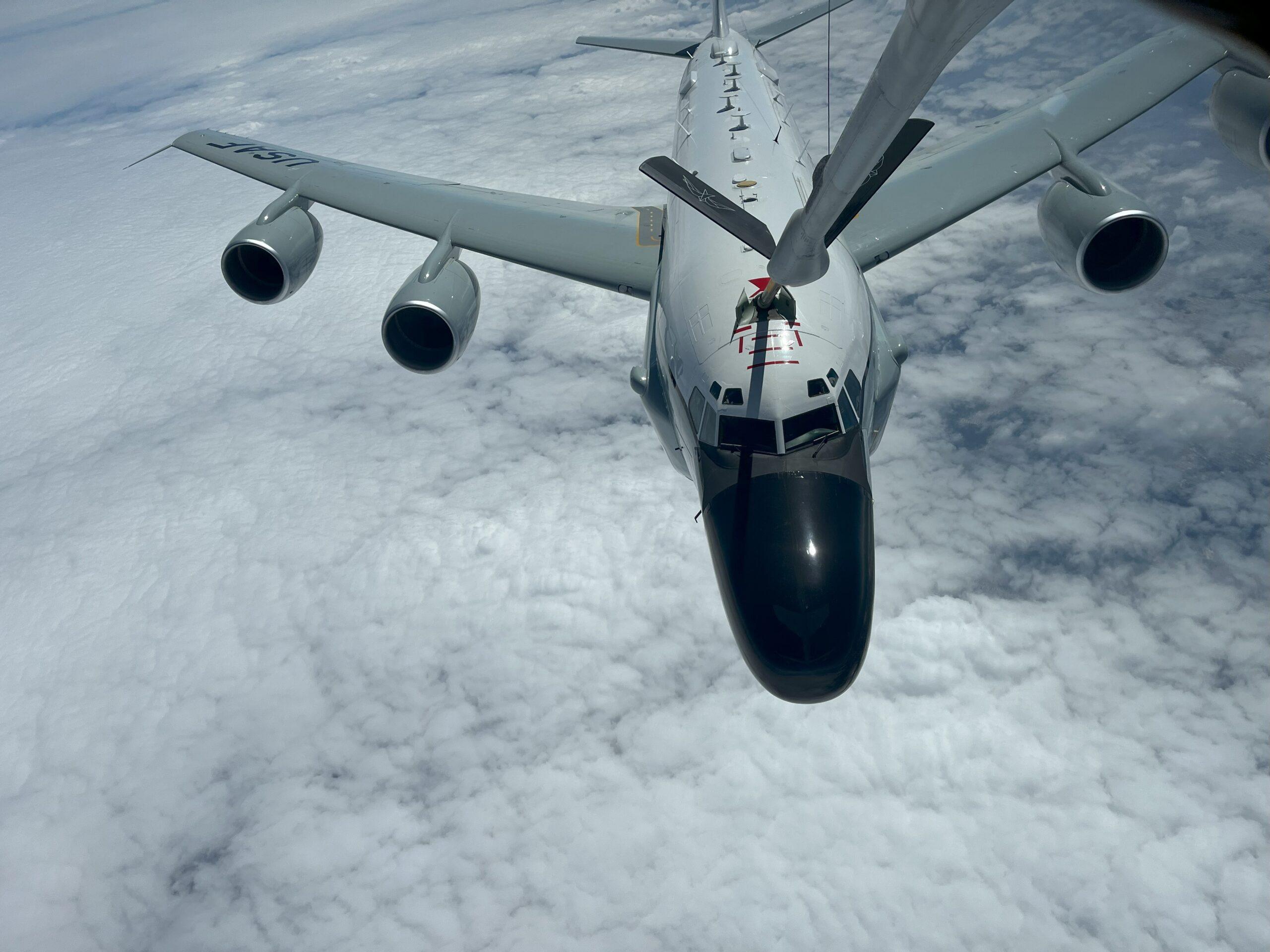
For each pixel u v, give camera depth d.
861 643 12.12
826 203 8.04
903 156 8.80
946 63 5.31
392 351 18.55
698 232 15.87
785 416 12.80
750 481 12.87
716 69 24.45
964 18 4.67
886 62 5.63
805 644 11.93
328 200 21.34
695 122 21.66
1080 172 17.61
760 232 10.30
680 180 10.73
